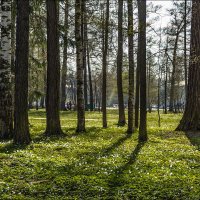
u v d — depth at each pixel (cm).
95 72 7350
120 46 2934
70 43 2317
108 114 4909
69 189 999
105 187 1005
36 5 2258
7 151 1480
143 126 1900
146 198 925
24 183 1048
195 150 1631
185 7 4431
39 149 1569
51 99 2105
